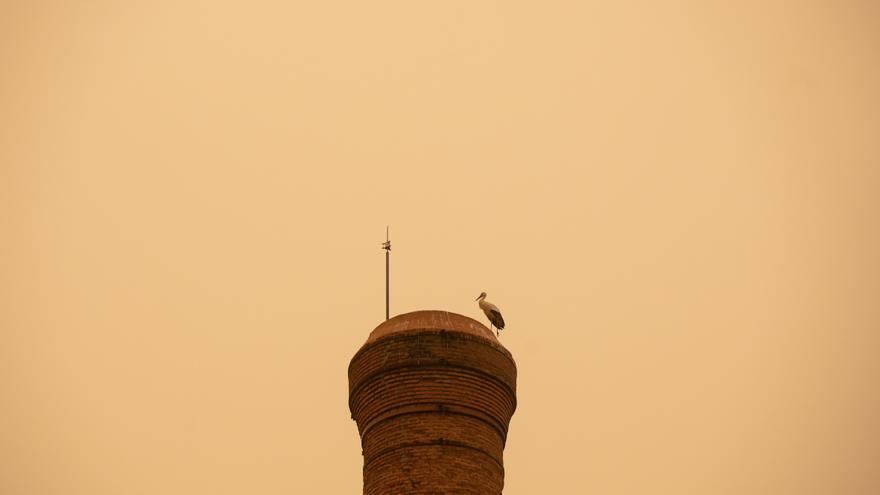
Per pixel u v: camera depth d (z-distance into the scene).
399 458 69.44
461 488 68.06
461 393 71.75
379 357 73.50
